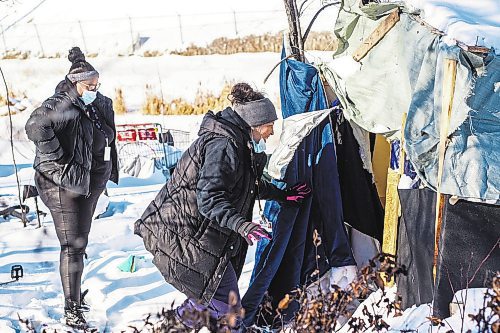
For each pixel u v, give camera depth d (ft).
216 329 7.29
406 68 11.49
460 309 9.31
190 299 11.35
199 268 11.76
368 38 13.11
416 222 11.76
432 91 10.71
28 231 21.45
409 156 10.73
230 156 11.33
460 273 10.53
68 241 14.28
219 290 11.96
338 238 14.12
